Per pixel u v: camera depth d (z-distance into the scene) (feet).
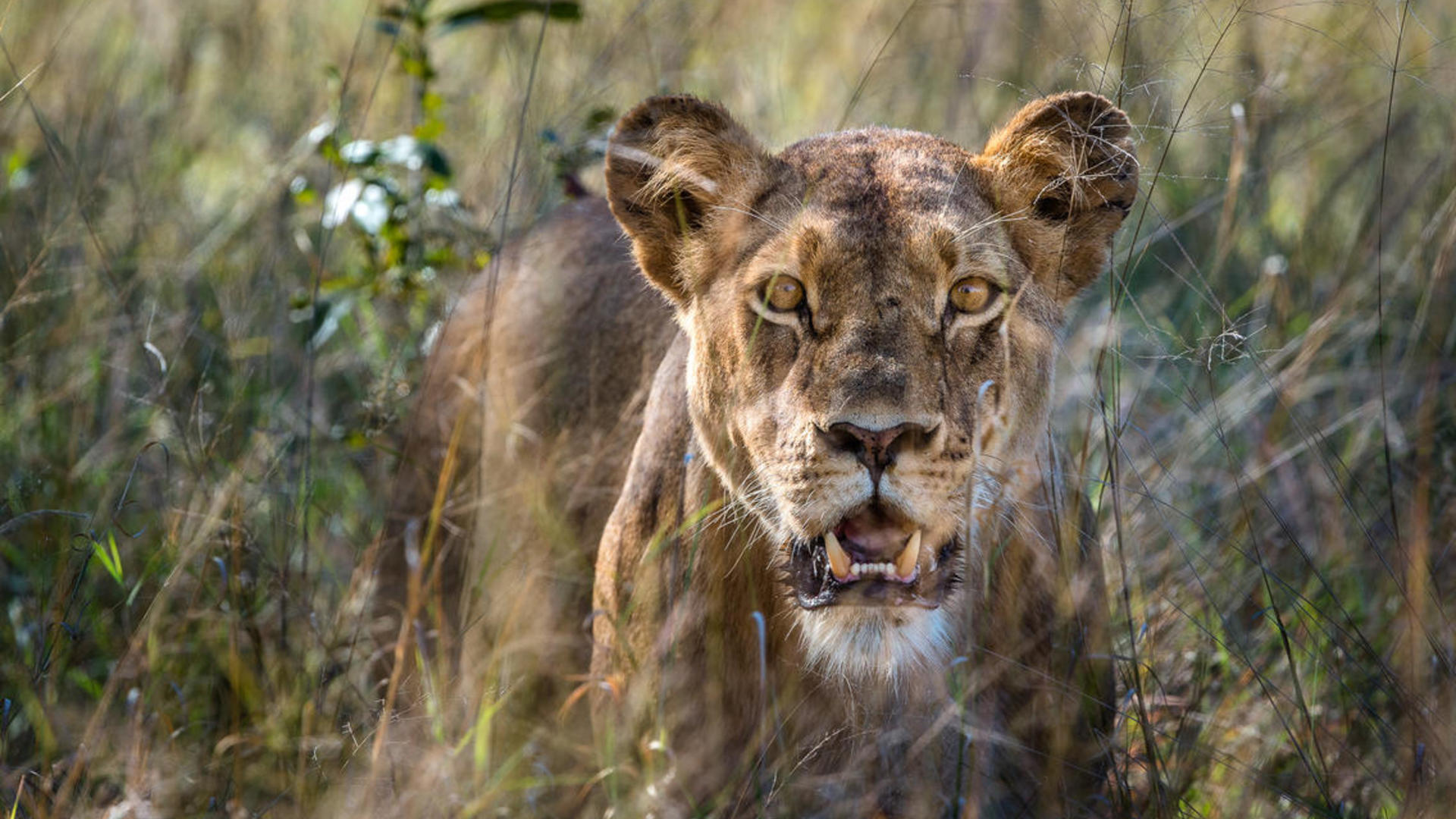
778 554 25.94
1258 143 41.01
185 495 33.17
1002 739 24.81
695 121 27.40
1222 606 31.17
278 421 36.40
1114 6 34.22
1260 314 39.17
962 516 24.75
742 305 25.70
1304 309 39.47
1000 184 26.86
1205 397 35.63
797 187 26.43
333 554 35.22
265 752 27.71
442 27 40.06
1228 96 39.88
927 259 24.79
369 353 39.40
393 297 39.32
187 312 38.63
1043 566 26.53
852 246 24.82
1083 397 31.86
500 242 32.48
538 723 29.71
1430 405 30.73
